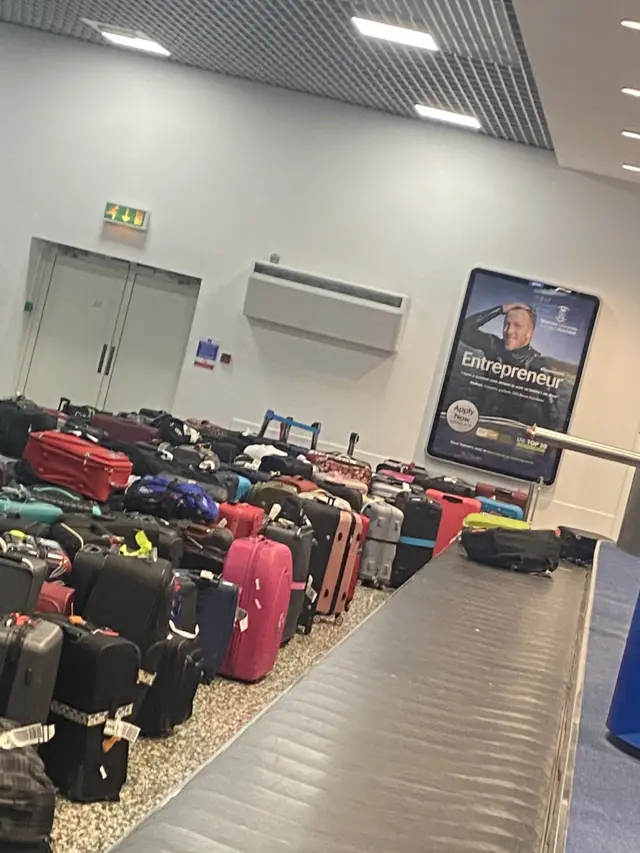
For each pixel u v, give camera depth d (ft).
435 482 30.86
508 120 30.78
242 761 6.90
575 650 13.09
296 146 34.73
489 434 33.47
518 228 33.35
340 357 34.50
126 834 5.55
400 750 7.76
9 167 36.35
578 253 32.99
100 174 35.94
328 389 34.60
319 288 34.27
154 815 5.84
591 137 27.89
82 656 11.53
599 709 8.16
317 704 8.43
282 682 17.93
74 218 36.11
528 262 33.30
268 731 7.57
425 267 33.94
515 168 33.35
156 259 35.70
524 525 23.27
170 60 35.19
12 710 10.44
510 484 33.63
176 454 25.17
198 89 35.24
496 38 23.48
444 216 33.83
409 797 6.85
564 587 19.02
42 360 37.52
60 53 35.96
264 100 34.88
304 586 20.21
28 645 10.53
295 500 22.12
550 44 20.90
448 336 33.81
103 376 37.19
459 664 10.87
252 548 17.34
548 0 18.37
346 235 34.42
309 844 5.87
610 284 32.81
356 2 23.57
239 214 35.12
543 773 7.83
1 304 36.60
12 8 33.83
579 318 32.83
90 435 23.31
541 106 27.78
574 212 33.01
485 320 33.45
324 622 22.85
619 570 18.45
